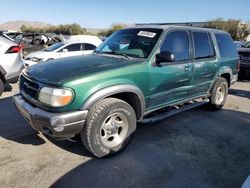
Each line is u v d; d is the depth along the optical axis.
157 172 3.24
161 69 3.92
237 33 46.03
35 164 3.28
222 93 5.87
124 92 3.50
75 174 3.11
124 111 3.47
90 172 3.16
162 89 4.04
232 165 3.51
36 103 3.17
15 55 6.29
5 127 4.38
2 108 5.41
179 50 4.33
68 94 2.98
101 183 2.96
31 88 3.30
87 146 3.29
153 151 3.76
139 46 4.05
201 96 5.21
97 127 3.22
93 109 3.17
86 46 11.58
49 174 3.08
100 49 4.57
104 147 3.38
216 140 4.28
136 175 3.15
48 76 3.19
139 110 3.78
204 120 5.24
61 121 2.96
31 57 10.55
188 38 4.55
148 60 3.77
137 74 3.58
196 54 4.71
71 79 3.04
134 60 3.74
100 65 3.47
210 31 5.27
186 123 5.00
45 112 3.04
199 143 4.12
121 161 3.44
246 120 5.38
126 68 3.48
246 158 3.72
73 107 3.04
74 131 3.10
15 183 2.89
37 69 3.51
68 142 3.90
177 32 4.34
